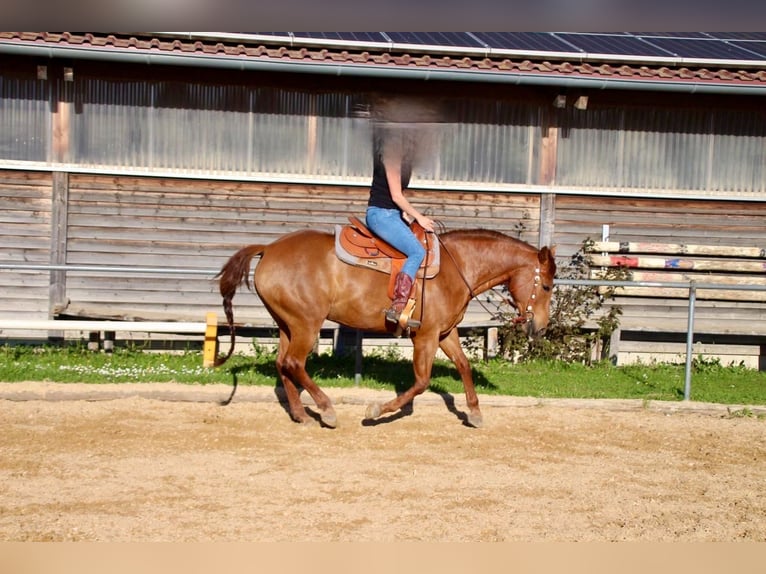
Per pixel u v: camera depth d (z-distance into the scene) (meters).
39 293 10.91
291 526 5.09
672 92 11.20
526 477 6.29
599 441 7.46
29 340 11.01
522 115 11.48
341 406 8.35
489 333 11.18
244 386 8.70
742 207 11.98
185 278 11.19
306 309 7.27
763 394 9.63
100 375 8.85
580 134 11.62
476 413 7.74
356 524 5.16
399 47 10.42
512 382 9.65
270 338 11.43
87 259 10.99
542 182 11.56
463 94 11.31
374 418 7.50
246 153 11.12
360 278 7.26
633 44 11.97
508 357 11.11
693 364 11.60
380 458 6.66
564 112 11.55
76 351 10.28
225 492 5.70
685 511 5.66
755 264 11.68
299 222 11.30
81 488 5.67
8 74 10.69
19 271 10.86
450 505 5.59
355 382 9.02
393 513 5.39
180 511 5.29
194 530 4.98
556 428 7.86
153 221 11.09
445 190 11.41
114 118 10.91
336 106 11.19
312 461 6.50
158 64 10.37
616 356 11.36
